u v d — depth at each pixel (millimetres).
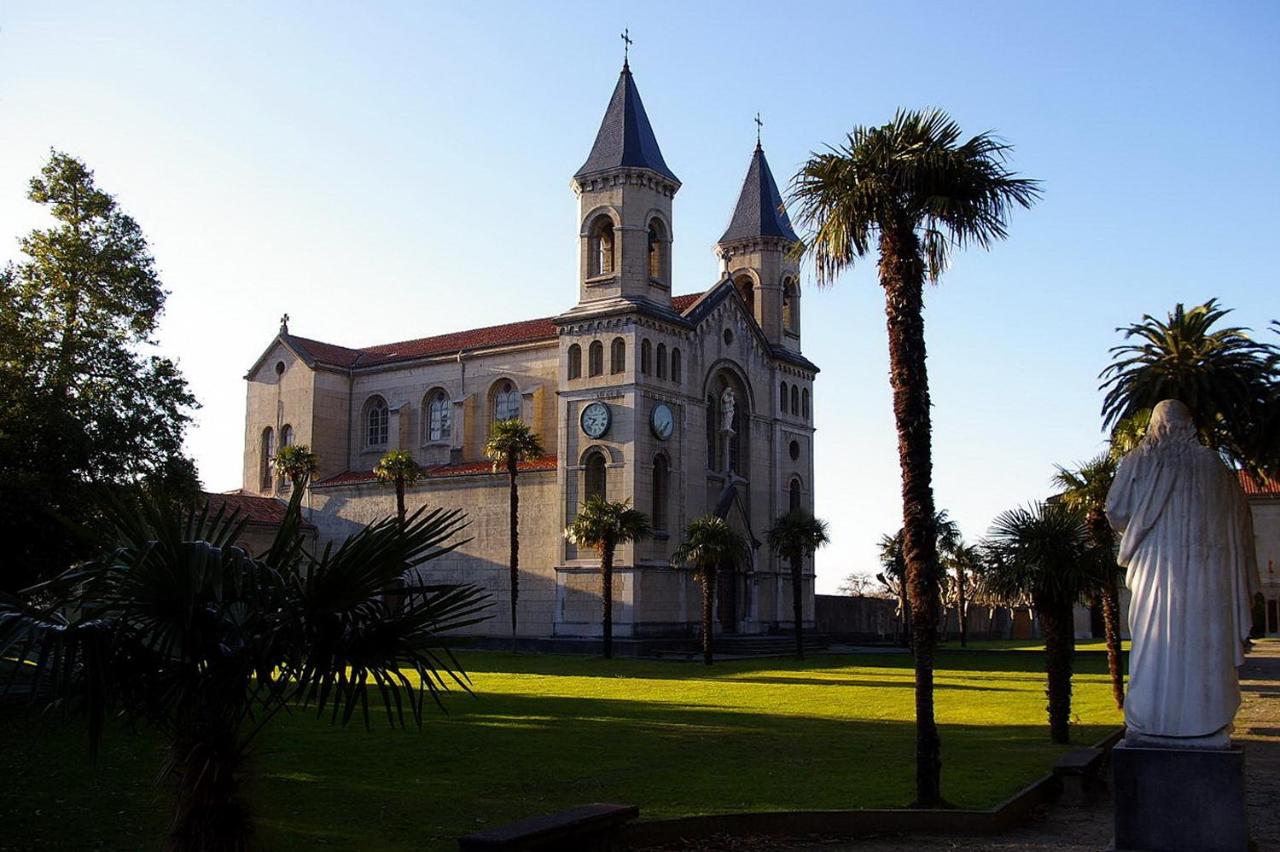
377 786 18391
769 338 77750
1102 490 31312
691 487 67312
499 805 16797
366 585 10555
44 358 34719
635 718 29891
